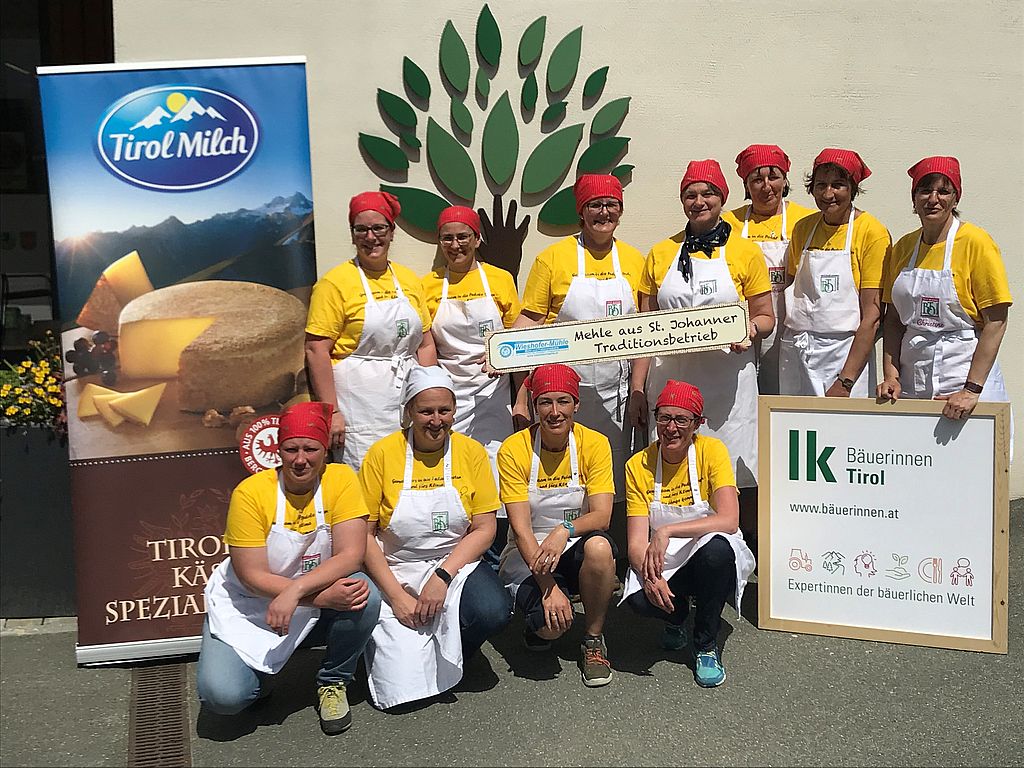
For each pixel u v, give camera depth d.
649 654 4.42
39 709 4.02
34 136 6.29
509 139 5.43
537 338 4.44
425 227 5.40
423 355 4.92
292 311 4.54
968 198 5.84
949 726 3.79
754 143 5.65
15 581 4.83
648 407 5.04
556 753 3.65
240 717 3.95
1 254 6.32
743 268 4.80
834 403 4.46
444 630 3.94
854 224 4.89
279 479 3.82
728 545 4.06
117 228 4.38
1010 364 6.02
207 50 5.16
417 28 5.31
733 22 5.56
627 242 5.64
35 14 6.21
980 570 4.33
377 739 3.76
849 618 4.51
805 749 3.66
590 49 5.47
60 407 4.75
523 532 4.14
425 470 4.03
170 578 4.45
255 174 4.48
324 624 3.88
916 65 5.70
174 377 4.43
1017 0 5.71
